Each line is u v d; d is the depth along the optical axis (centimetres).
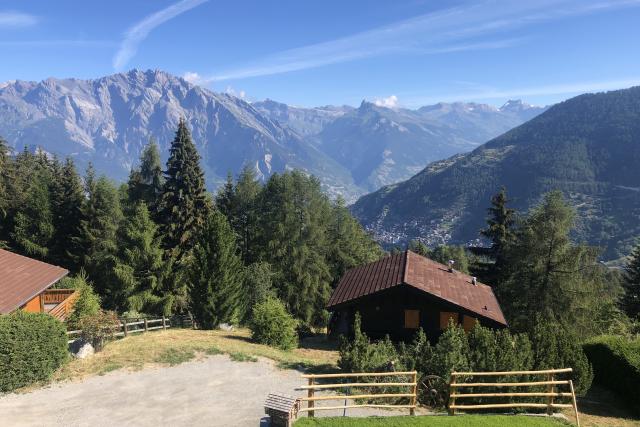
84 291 3359
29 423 1591
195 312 3384
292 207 5022
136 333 2917
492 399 1912
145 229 4553
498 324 2966
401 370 2056
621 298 5497
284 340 2992
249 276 4212
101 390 1898
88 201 5147
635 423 1969
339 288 3556
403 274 3183
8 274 2736
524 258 3809
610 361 2302
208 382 2033
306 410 1645
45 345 1972
